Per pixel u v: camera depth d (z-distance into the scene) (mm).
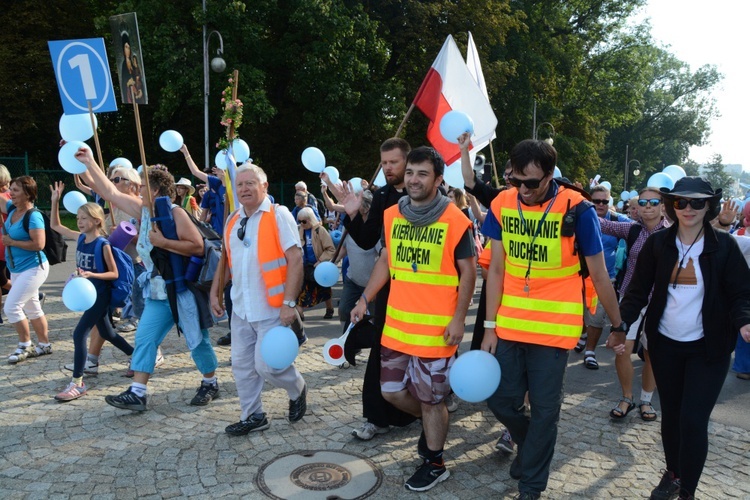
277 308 3834
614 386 5332
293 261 3783
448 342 3225
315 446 3834
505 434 3822
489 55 24938
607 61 36219
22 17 23453
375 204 3869
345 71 20625
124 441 3865
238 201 4094
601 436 4160
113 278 4789
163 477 3398
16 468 3477
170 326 4402
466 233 3227
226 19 19344
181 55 19062
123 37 4020
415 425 4227
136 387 4262
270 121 23078
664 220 4824
